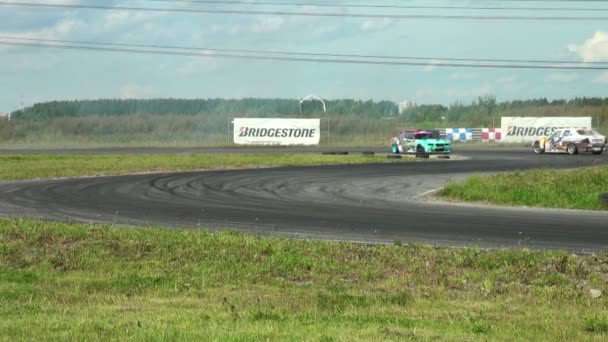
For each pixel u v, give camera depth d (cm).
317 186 3988
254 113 12962
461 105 12575
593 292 1398
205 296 1370
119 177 4566
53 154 7719
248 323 1134
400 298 1334
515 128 9781
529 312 1241
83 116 13025
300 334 1053
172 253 1784
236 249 1827
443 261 1692
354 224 2489
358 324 1132
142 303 1301
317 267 1625
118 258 1736
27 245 1880
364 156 6888
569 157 6862
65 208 2964
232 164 5709
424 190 3784
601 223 2498
